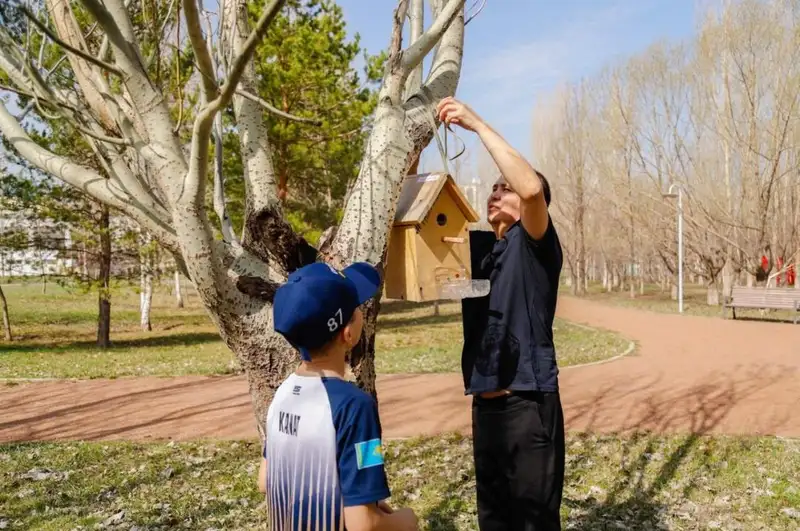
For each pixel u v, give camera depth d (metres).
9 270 18.45
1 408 9.52
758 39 26.50
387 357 14.17
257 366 2.71
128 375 12.46
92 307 37.41
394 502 5.15
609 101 35.34
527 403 2.76
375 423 1.87
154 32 3.00
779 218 29.27
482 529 2.94
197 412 8.86
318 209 19.25
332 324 1.91
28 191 17.14
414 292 3.07
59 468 6.23
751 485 5.48
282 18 15.17
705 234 29.70
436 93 2.97
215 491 5.49
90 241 18.19
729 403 8.78
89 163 12.88
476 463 2.95
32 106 2.99
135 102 2.59
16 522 4.84
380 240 2.76
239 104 2.99
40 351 17.55
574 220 41.16
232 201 16.33
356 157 17.92
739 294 21.83
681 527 4.63
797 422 7.70
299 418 1.87
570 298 37.81
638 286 52.44
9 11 2.74
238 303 2.66
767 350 13.98
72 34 2.95
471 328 2.91
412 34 3.21
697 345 15.05
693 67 30.09
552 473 2.76
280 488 1.90
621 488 5.46
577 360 12.84
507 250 2.81
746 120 27.31
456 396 9.43
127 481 5.78
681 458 6.24
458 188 3.11
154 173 2.80
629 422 7.80
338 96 15.70
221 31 3.03
